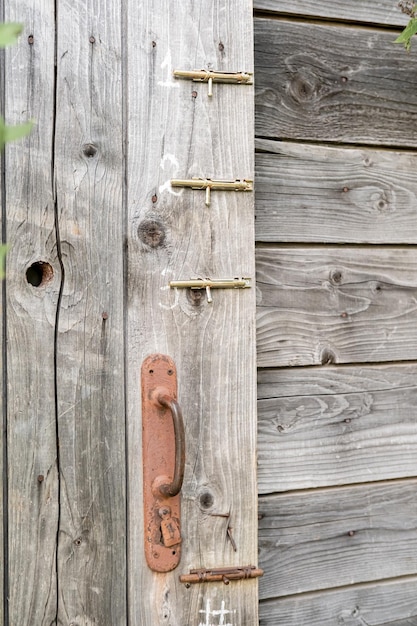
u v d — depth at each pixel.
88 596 1.38
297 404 1.53
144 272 1.40
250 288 1.44
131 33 1.40
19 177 1.36
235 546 1.44
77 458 1.38
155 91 1.41
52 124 1.37
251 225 1.44
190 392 1.42
